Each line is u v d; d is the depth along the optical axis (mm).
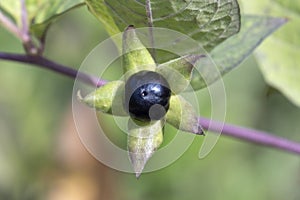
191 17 434
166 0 428
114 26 440
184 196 826
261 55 562
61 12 488
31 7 497
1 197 855
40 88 845
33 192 857
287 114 857
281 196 861
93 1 434
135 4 430
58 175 851
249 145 844
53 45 810
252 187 846
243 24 489
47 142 847
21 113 851
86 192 839
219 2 430
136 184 831
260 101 843
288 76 563
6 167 857
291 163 865
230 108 838
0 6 499
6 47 777
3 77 840
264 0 558
